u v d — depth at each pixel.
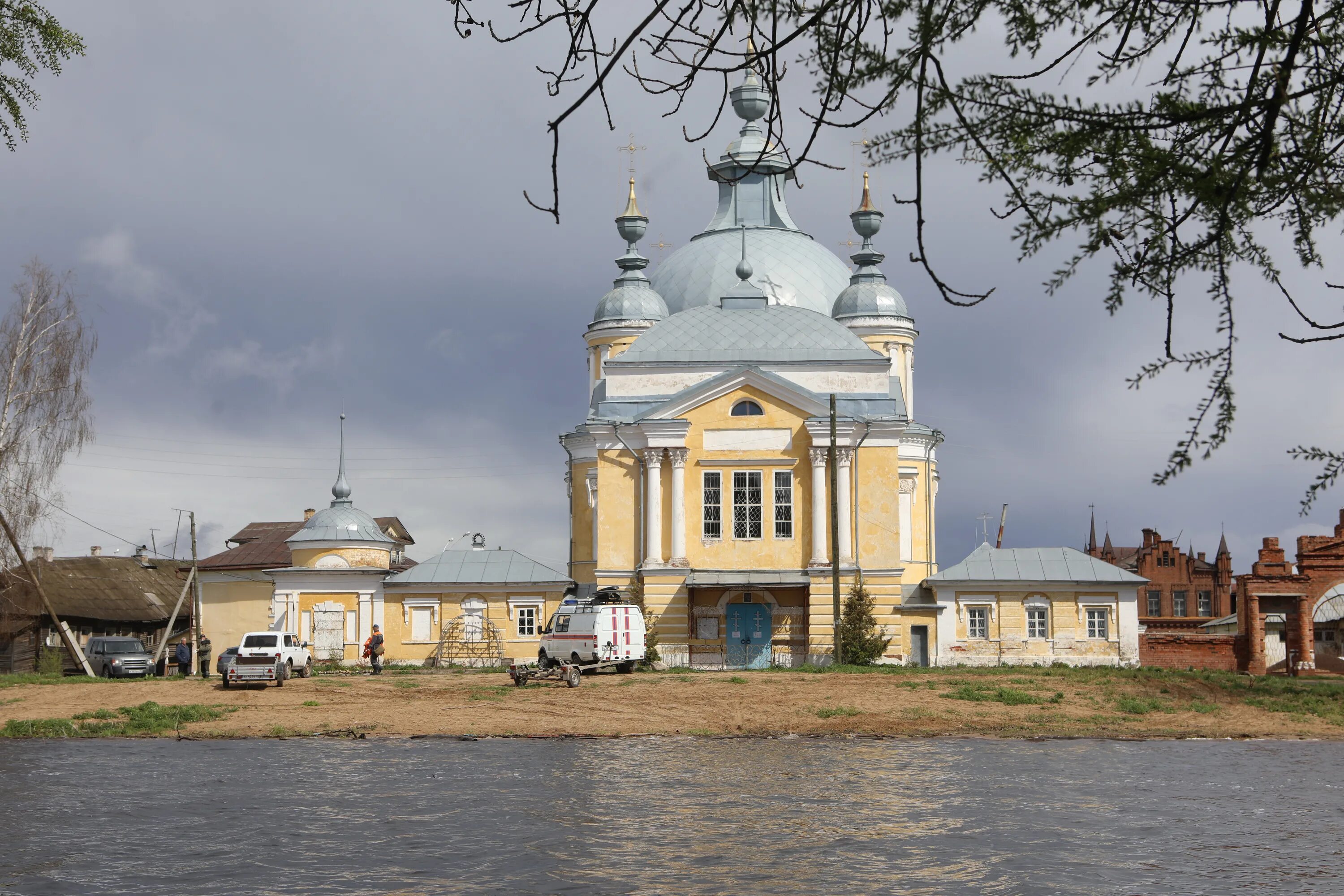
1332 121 6.39
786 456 58.59
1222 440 6.38
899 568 57.91
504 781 26.69
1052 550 65.19
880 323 76.81
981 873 17.73
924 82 6.70
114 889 16.98
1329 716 40.25
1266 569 69.06
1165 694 44.22
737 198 81.12
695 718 38.97
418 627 72.19
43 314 62.00
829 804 23.53
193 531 70.94
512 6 7.55
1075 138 6.52
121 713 40.47
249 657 46.78
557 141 7.78
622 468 59.41
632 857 18.70
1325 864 18.36
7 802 23.98
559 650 50.62
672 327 62.69
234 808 23.25
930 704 41.25
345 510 74.00
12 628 65.00
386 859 18.67
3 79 14.49
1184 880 17.38
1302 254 6.53
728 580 57.41
